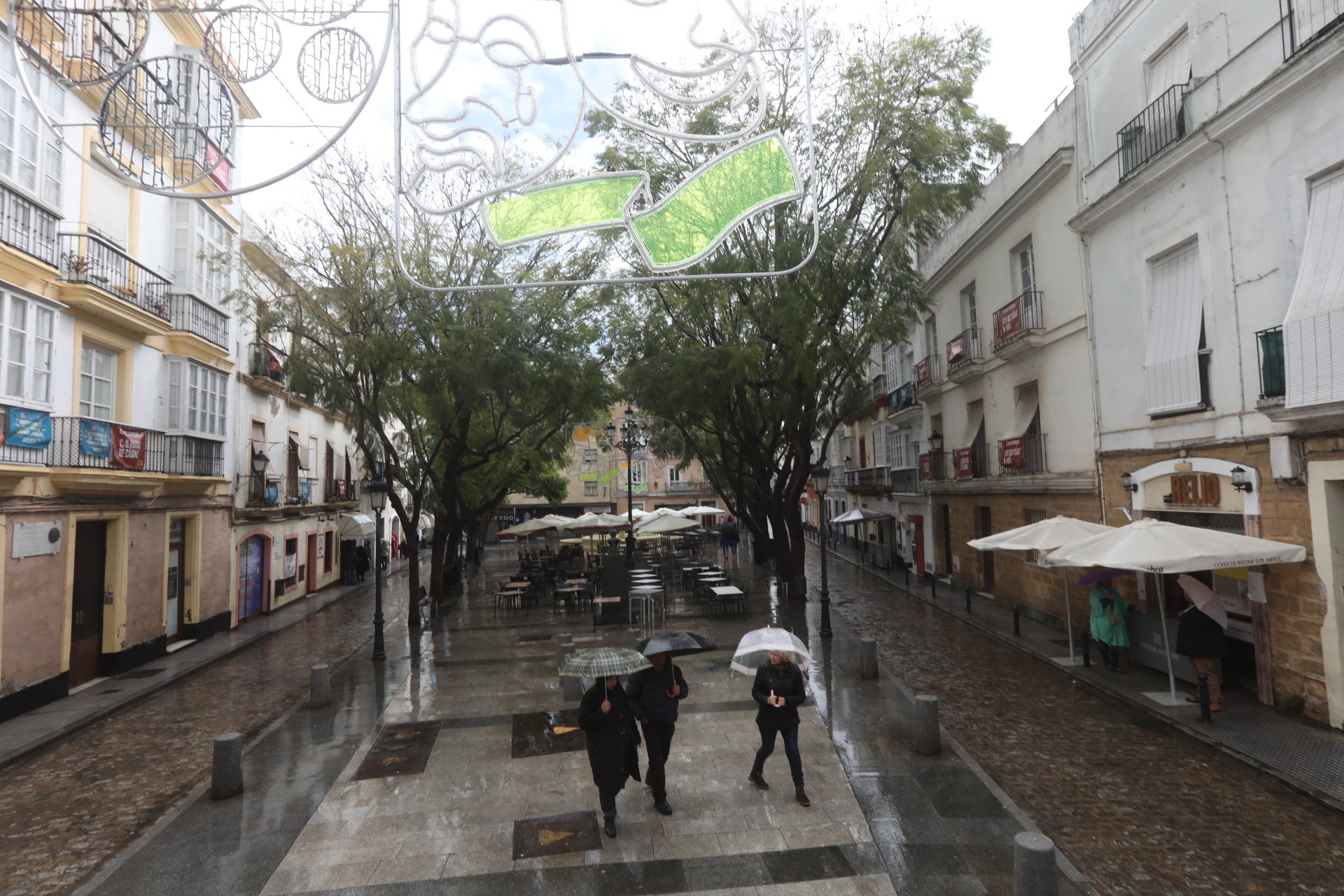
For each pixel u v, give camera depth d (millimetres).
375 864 5816
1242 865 5551
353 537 28953
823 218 15320
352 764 8148
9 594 10570
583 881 5445
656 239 5625
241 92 17609
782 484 21219
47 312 11453
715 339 18922
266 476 20578
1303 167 8461
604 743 6184
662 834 6145
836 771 7422
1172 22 10938
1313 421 8312
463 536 36656
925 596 19625
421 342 15742
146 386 14539
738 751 8023
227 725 10289
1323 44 7863
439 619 18688
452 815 6688
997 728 8781
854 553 33375
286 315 15703
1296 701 8734
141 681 12789
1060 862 5629
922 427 24391
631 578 19375
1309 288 8203
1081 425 13867
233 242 17594
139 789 7988
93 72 6754
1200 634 9062
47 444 11055
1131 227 12031
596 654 6285
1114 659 11078
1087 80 13297
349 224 15461
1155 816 6398
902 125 14438
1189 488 10594
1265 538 9180
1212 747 7930
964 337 19219
